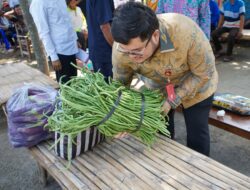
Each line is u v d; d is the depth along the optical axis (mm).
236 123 2275
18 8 6453
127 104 1535
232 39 5414
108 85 1623
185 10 3049
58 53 3338
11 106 1957
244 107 2379
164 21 1387
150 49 1339
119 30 1192
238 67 5098
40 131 1965
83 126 1501
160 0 3215
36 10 3137
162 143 1810
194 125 1901
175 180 1477
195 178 1477
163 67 1560
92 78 1630
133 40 1205
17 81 3418
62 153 1726
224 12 5625
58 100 1733
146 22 1201
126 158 1699
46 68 4621
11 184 2516
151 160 1660
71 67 3512
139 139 1891
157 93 1736
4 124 3633
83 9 3900
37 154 1905
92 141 1767
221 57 5758
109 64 2898
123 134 1616
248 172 2424
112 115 1503
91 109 1488
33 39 4395
